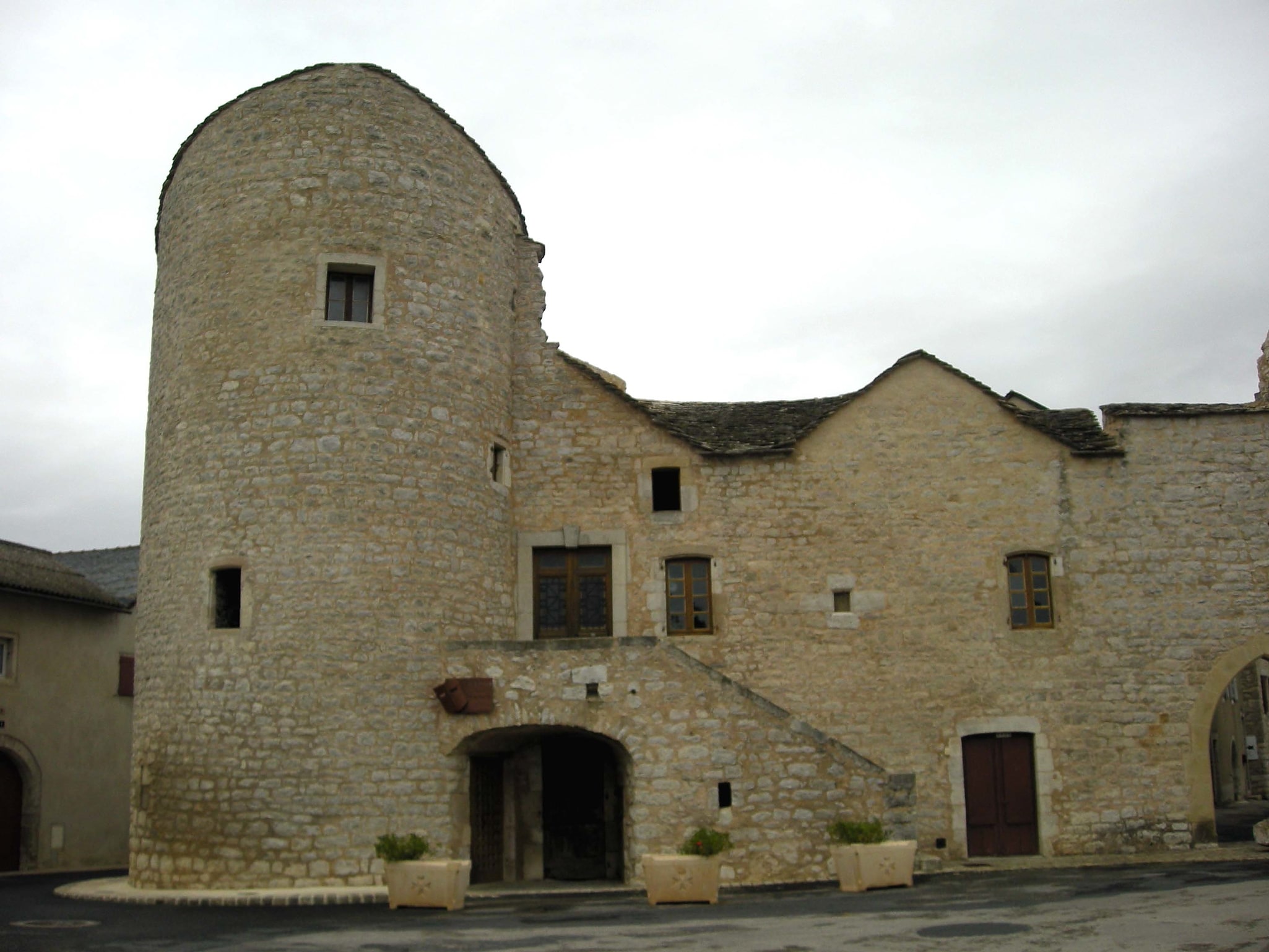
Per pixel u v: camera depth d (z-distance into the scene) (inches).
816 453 697.6
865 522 688.4
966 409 701.3
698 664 576.7
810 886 542.0
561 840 642.8
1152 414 694.5
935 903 463.2
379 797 558.9
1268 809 992.9
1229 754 1101.7
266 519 581.3
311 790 553.0
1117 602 676.7
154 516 620.7
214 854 551.5
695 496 693.9
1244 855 624.4
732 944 376.2
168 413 621.3
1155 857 631.2
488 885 598.9
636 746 571.2
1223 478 690.2
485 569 631.8
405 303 618.5
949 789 655.8
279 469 586.6
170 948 388.5
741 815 561.3
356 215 618.8
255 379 598.2
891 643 673.6
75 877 767.7
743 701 573.0
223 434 596.1
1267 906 423.8
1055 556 682.2
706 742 569.3
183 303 628.1
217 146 634.8
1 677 821.9
